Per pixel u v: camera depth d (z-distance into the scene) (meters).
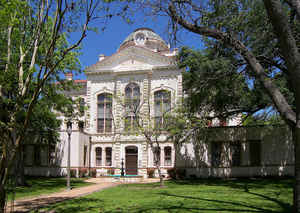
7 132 8.15
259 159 26.86
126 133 32.91
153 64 33.94
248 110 24.02
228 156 27.80
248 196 13.41
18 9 8.67
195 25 9.44
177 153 29.44
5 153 8.09
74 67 21.00
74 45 8.88
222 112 25.27
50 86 18.39
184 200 12.35
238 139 27.52
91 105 35.00
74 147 31.28
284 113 8.32
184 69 24.22
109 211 10.02
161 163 31.47
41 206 11.80
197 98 22.09
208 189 17.28
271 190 15.90
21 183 21.02
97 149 34.31
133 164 32.62
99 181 28.30
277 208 9.86
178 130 24.09
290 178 23.72
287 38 7.86
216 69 17.67
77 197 14.77
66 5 8.50
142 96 33.12
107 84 35.06
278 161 26.00
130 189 19.17
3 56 11.75
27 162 31.67
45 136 28.69
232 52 16.12
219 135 28.14
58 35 9.55
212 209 9.80
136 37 44.78
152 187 20.17
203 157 28.53
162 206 10.75
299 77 7.73
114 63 35.19
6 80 8.58
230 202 11.43
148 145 32.31
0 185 8.02
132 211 9.86
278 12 7.84
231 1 11.78
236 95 20.56
